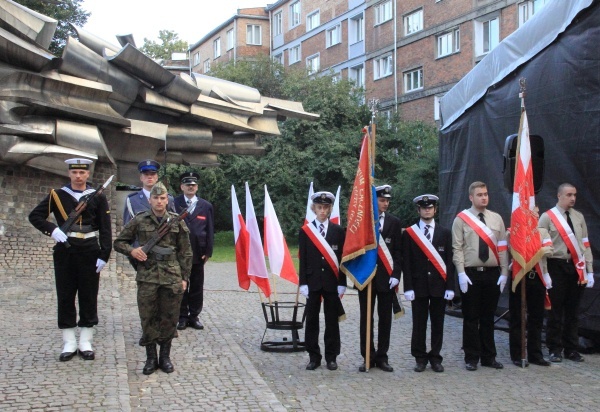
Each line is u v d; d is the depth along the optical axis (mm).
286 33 45156
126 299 10570
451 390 6703
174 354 7602
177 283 6785
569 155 8758
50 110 10469
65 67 10773
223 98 13023
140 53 11312
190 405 5836
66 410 5324
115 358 6871
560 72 8969
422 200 7539
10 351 6980
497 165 10547
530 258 7520
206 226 9164
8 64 10242
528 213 7621
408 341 9180
